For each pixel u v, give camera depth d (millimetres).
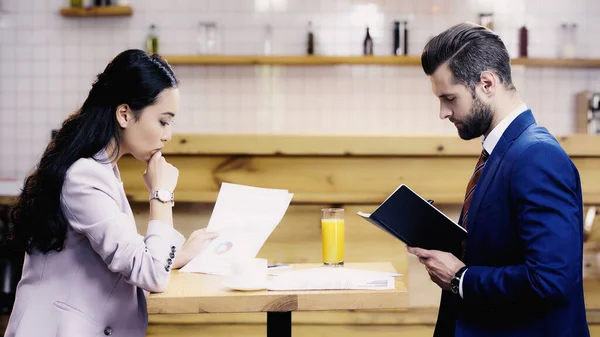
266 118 4797
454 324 1586
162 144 1579
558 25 4766
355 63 4633
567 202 1327
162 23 4770
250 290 1472
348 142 2631
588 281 2686
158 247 1478
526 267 1319
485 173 1448
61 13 4711
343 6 4758
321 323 2633
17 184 4066
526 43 4645
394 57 4594
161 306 1423
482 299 1381
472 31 1480
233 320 2648
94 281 1489
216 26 4762
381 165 2680
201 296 1429
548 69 4758
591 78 4746
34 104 4828
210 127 4812
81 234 1480
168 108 1552
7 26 4809
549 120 4773
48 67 4816
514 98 1497
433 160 2674
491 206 1420
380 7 4754
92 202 1443
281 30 4762
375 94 4777
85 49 4797
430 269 1482
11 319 1492
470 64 1463
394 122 4777
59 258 1487
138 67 1519
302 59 4609
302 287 1478
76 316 1455
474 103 1479
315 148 2637
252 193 1846
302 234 2641
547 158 1349
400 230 1499
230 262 1665
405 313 2631
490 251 1428
